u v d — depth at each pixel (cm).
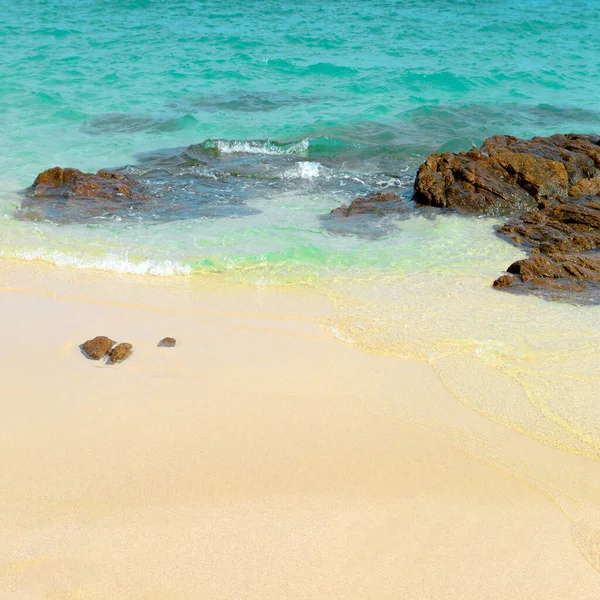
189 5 4634
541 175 1662
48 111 2464
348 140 2195
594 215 1500
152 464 784
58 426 856
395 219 1591
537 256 1313
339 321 1138
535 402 916
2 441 826
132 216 1600
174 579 619
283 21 4141
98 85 2806
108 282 1293
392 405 909
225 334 1098
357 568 636
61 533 675
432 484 757
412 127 2359
